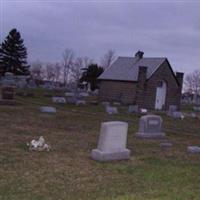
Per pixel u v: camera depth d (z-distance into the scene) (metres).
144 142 16.77
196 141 19.16
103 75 48.88
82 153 12.94
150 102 45.66
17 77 69.31
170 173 10.90
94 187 9.04
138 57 49.00
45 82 78.25
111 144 12.11
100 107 36.75
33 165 10.73
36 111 26.88
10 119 20.98
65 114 26.83
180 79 48.22
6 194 8.09
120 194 8.55
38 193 8.32
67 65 143.25
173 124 27.70
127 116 30.16
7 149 12.55
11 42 85.06
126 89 46.38
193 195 8.76
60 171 10.32
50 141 14.81
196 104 65.75
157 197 8.40
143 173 10.67
